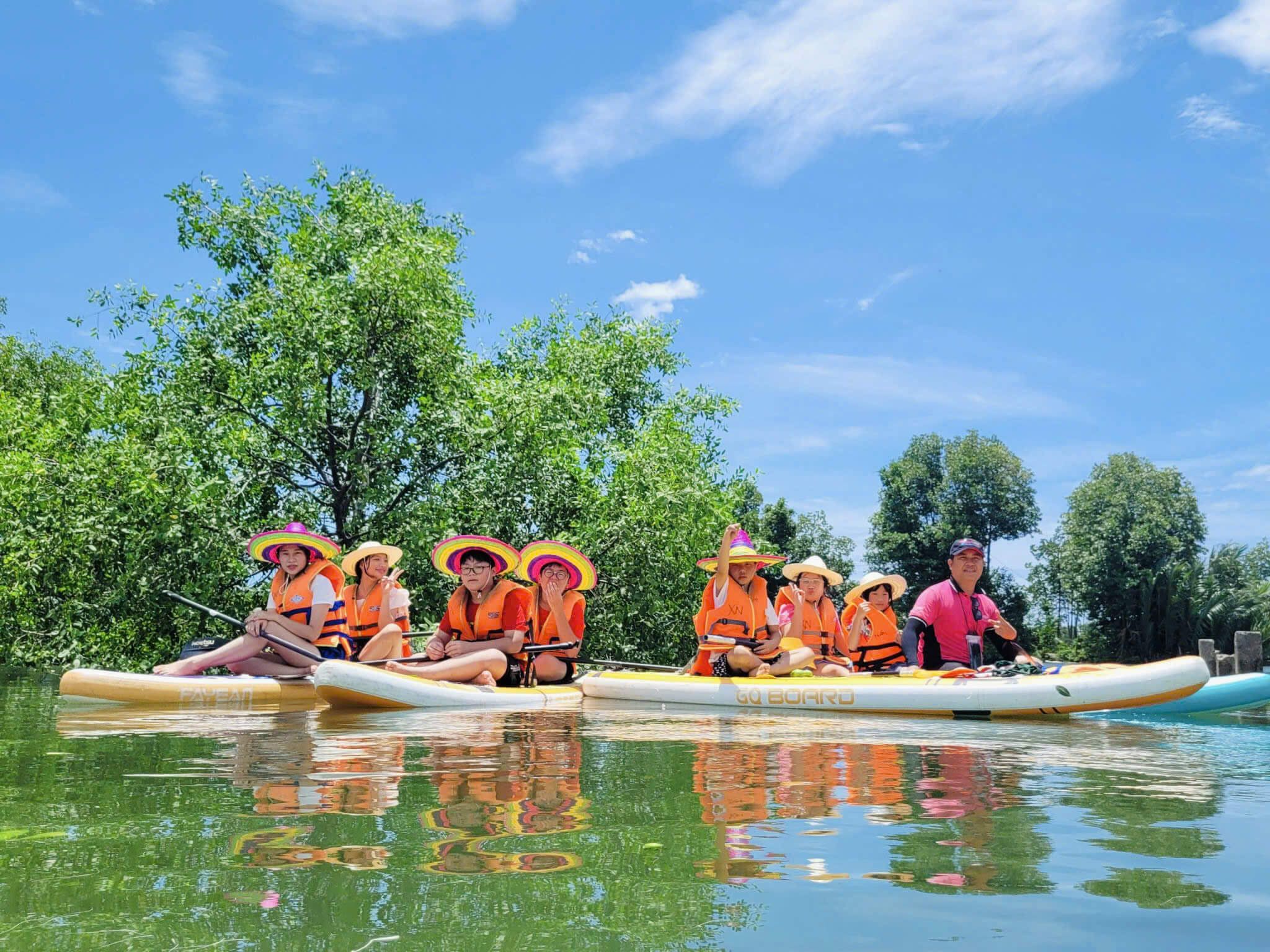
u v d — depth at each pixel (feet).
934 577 168.55
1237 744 14.87
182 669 24.25
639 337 70.79
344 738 14.64
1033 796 9.41
